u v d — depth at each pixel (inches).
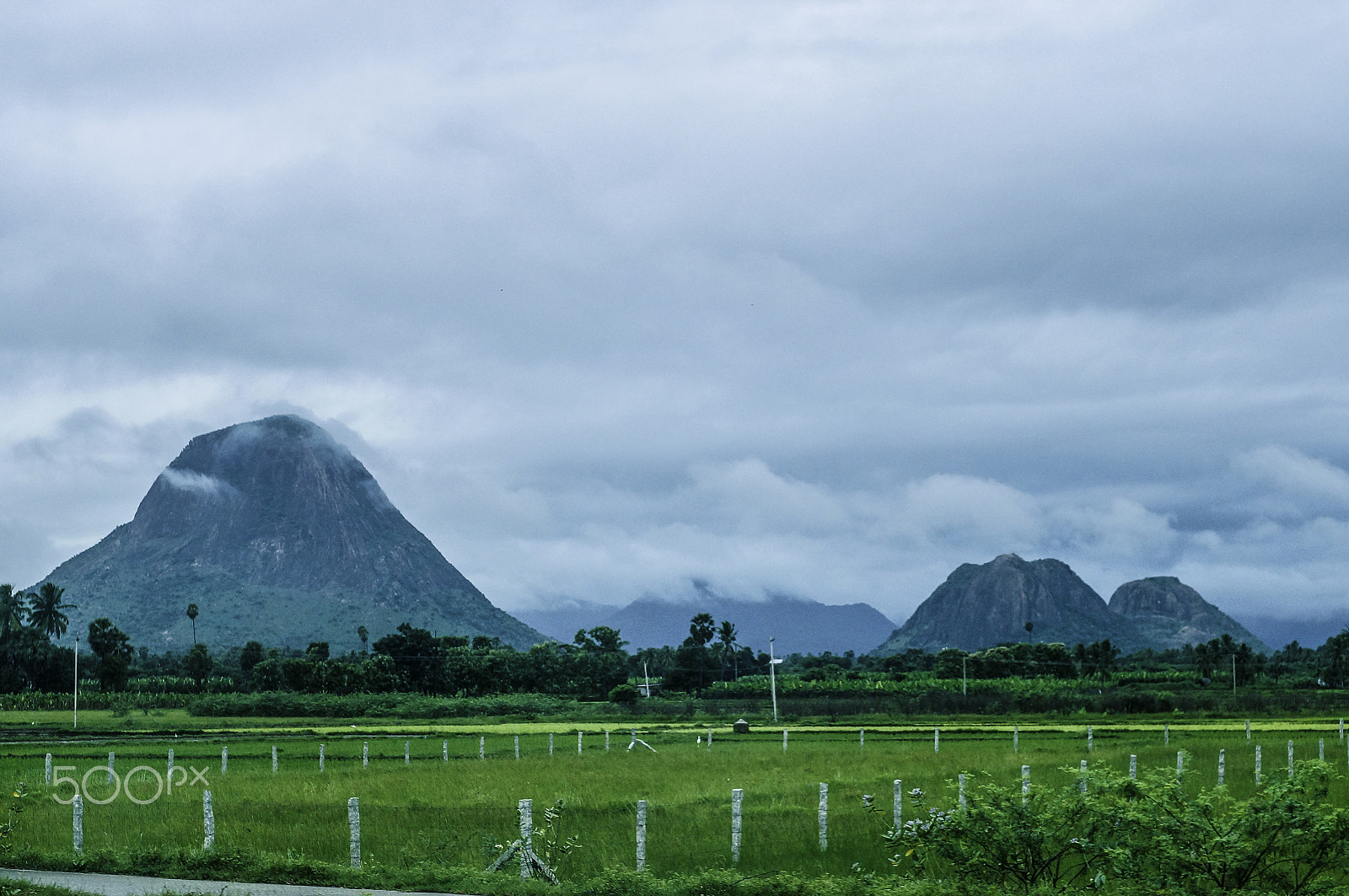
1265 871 773.3
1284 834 746.2
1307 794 777.6
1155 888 761.6
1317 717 3934.5
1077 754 2030.0
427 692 7381.9
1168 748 2049.7
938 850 840.9
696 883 898.1
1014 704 4598.9
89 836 1146.0
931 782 1542.8
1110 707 4471.0
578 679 7652.6
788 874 917.2
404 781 1702.8
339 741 3260.3
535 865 948.6
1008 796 836.6
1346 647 7062.0
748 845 1084.5
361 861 1003.3
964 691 5502.0
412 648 7568.9
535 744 2979.8
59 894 846.5
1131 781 800.3
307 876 935.7
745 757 2169.0
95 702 5905.5
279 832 1155.9
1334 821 737.6
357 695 5949.8
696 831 1163.9
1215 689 6565.0
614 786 1599.4
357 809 1000.2
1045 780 1547.7
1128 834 782.5
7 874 966.4
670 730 3673.7
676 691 7342.5
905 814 1211.9
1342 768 1667.1
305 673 7047.2
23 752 2765.7
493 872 938.1
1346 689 6136.8
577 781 1691.7
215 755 2608.3
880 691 6028.5
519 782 1667.1
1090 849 784.3
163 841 1112.8
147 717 5024.6
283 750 2775.6
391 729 3983.8
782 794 1453.0
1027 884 814.5
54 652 7465.6
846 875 967.6
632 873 914.7
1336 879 812.6
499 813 1227.9
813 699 5639.8
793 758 2121.1
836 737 3161.9
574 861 1032.2
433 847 1061.8
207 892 866.8
